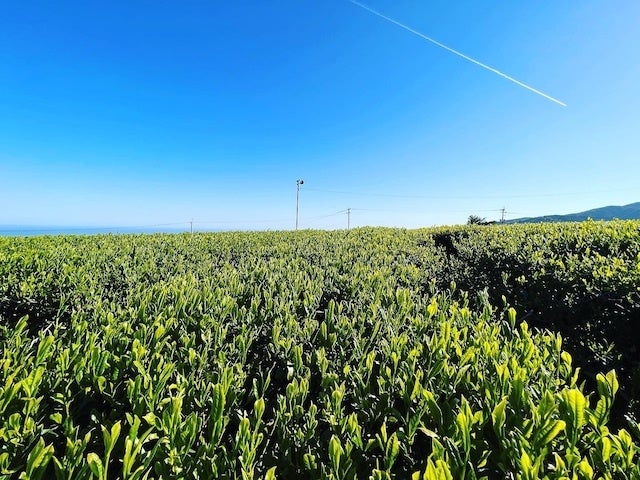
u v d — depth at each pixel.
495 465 1.28
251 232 15.02
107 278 4.83
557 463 1.09
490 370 1.78
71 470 1.11
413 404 1.57
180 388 1.65
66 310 3.72
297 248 8.23
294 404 1.60
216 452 1.40
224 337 2.38
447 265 6.44
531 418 1.33
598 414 1.28
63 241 9.80
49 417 1.62
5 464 1.22
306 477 1.34
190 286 3.67
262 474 1.38
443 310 3.00
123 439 1.48
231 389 1.67
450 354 2.05
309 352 2.32
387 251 7.54
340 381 1.86
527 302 4.37
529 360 1.83
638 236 5.02
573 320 3.79
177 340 2.39
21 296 4.00
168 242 9.73
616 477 1.15
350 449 1.23
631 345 3.15
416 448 1.47
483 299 3.11
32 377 1.61
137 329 2.39
